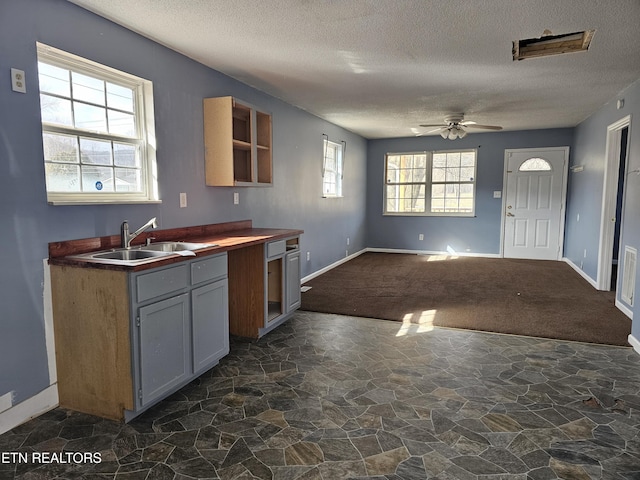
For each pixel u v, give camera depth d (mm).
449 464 1904
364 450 2008
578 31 2863
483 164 7816
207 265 2732
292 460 1934
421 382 2729
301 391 2609
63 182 2488
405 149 8305
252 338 3545
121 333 2195
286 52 3281
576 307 4441
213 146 3559
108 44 2658
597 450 2010
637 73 3838
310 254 5922
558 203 7414
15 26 2119
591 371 2896
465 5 2467
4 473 1840
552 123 6730
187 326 2568
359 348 3328
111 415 2291
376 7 2496
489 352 3238
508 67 3680
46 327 2332
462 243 8125
